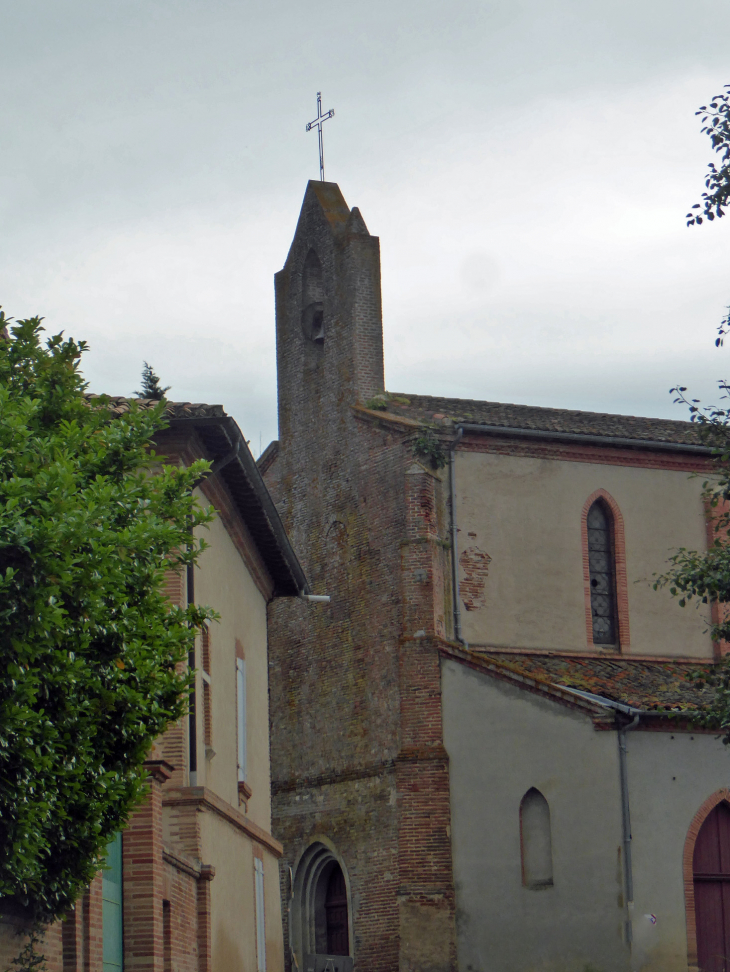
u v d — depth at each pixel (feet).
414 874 107.45
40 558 37.78
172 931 60.13
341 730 123.44
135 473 49.24
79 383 50.11
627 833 98.94
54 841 43.14
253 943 81.20
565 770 102.68
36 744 40.57
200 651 71.10
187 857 63.93
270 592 97.30
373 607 121.60
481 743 107.45
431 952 105.50
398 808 114.32
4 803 39.27
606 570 124.26
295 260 138.92
